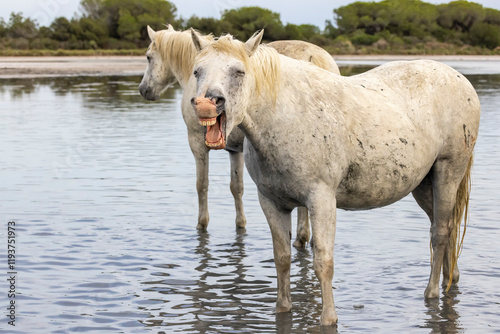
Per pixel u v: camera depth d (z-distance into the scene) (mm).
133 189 8766
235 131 6488
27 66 41344
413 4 83562
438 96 4707
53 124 15320
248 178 9672
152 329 4422
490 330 4348
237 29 54031
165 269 5770
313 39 71125
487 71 39531
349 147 4219
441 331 4340
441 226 4938
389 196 4527
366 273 5617
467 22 83375
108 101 21219
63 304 4879
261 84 3980
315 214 4125
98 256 6070
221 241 6691
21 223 7086
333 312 4395
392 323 4500
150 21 65250
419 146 4512
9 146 12086
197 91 3756
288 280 4715
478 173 9547
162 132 14070
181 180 9320
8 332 4332
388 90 4609
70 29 64000
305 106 4117
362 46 73188
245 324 4520
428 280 5438
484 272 5551
